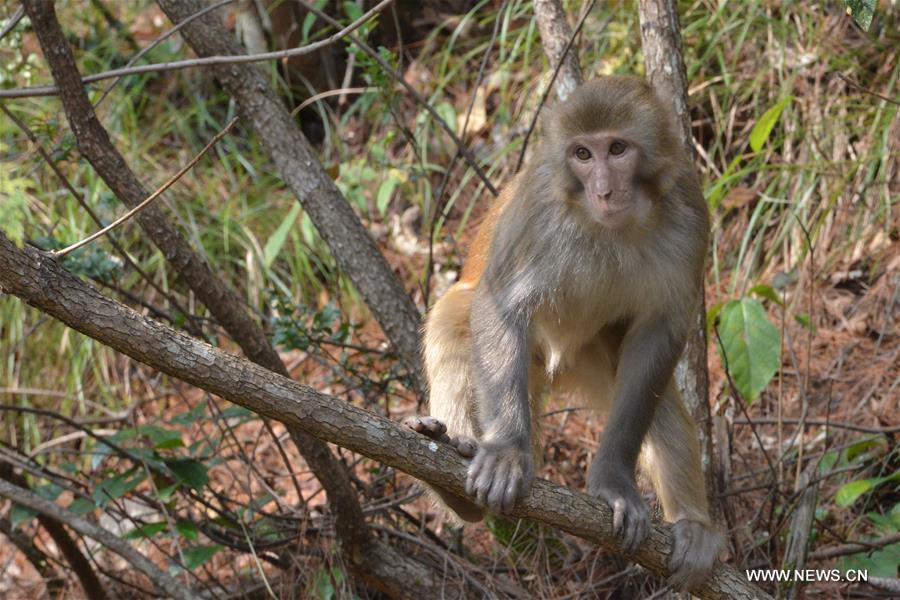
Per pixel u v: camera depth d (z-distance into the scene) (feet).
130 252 45.70
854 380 36.96
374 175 44.14
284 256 46.85
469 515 24.52
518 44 47.60
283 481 37.83
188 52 52.42
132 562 28.25
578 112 22.82
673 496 24.80
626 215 22.49
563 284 24.31
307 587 29.84
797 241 41.42
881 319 38.91
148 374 44.80
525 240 24.13
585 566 31.07
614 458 23.50
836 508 32.01
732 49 46.14
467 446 21.27
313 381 42.29
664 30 28.12
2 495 27.86
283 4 50.42
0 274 16.37
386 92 32.60
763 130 35.06
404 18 53.21
